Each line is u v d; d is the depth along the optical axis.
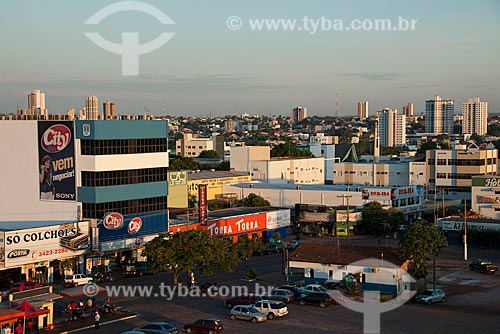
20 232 75.88
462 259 99.94
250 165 174.25
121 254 92.00
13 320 55.78
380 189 136.75
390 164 171.25
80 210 86.88
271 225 116.94
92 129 85.56
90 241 84.19
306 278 78.44
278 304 63.97
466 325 61.25
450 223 117.00
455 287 79.62
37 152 89.44
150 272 86.12
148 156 92.69
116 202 88.25
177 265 75.56
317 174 191.38
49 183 88.88
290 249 105.38
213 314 65.44
